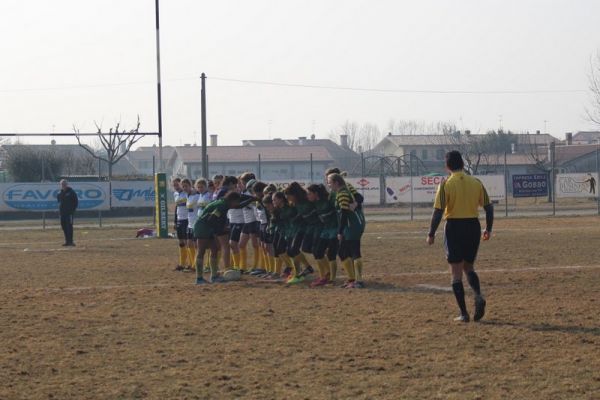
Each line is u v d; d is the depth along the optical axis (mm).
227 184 22016
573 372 11211
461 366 11641
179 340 13734
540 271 22016
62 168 72188
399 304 16891
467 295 17891
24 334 14344
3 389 10812
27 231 45469
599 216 49906
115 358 12523
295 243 20562
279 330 14398
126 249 32781
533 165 83000
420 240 33875
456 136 112188
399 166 71812
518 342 13062
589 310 15734
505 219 48500
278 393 10500
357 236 19469
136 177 64188
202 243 20953
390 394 10336
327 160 110125
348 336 13766
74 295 19125
